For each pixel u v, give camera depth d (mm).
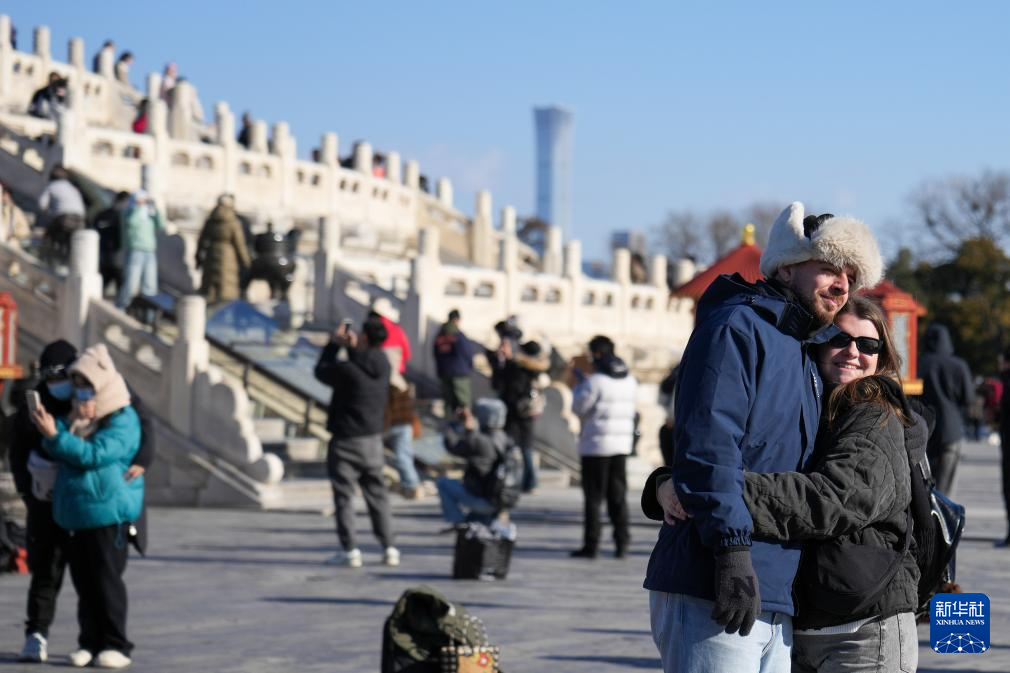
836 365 5191
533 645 9672
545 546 15984
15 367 16250
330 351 13953
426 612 7160
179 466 20344
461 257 45250
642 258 40812
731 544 4652
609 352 14688
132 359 21125
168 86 51906
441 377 25047
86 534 8828
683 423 4789
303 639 9867
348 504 13977
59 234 27141
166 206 35406
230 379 23969
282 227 37969
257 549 15320
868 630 5004
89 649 8945
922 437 5223
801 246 5066
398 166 47031
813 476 4824
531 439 22922
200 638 9898
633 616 10984
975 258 75000
